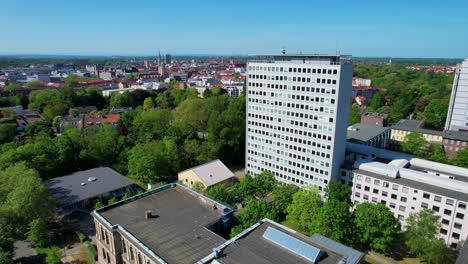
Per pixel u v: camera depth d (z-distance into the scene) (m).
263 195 89.19
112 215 62.34
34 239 69.94
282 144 106.50
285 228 51.94
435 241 64.44
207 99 161.38
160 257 48.66
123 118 156.25
